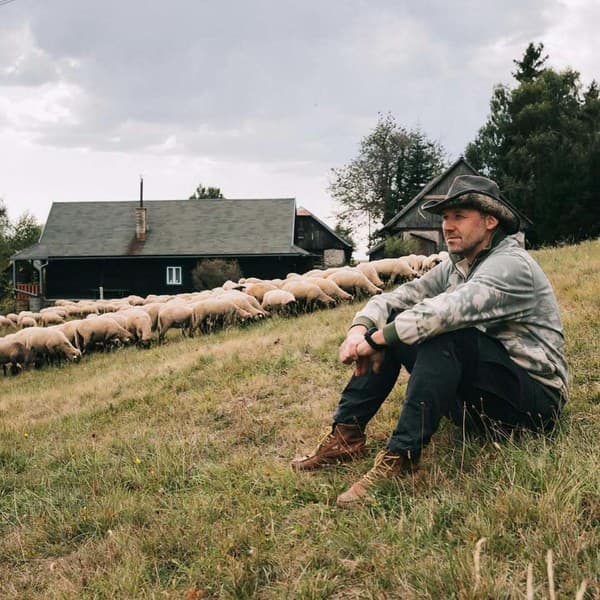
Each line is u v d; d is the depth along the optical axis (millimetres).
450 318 2867
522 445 3020
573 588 2023
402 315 2994
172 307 14039
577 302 7000
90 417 6273
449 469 3092
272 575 2576
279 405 5234
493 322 3053
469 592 2061
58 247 44625
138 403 6340
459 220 3154
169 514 3303
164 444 4535
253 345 8008
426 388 2945
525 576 2145
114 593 2641
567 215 41719
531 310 3068
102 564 2977
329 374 5840
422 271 16531
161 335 14117
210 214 47219
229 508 3227
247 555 2701
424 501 2762
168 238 44938
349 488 3139
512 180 48031
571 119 52312
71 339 14789
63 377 11812
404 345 3238
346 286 13375
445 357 2945
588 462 2715
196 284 39594
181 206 48344
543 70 56688
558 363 3156
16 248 62531
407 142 73625
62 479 4328
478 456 3074
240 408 5293
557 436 3143
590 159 41969
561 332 3201
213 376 6711
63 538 3396
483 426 3289
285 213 46656
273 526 2871
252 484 3475
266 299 12961
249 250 43062
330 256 54844
